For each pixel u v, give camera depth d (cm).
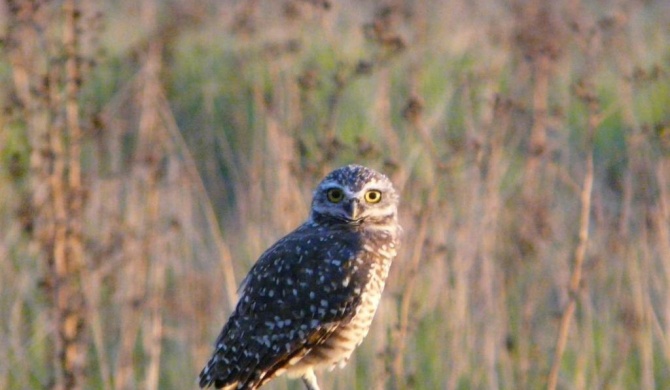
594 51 1497
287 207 1323
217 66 1775
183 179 1432
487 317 1313
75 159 1274
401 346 1212
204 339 1344
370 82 1614
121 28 1941
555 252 1375
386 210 1038
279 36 1612
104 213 1387
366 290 1002
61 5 1290
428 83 1636
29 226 1266
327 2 1467
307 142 1367
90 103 1519
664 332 1342
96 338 1284
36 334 1328
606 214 1410
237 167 1585
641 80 1468
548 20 1503
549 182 1428
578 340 1320
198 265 1402
